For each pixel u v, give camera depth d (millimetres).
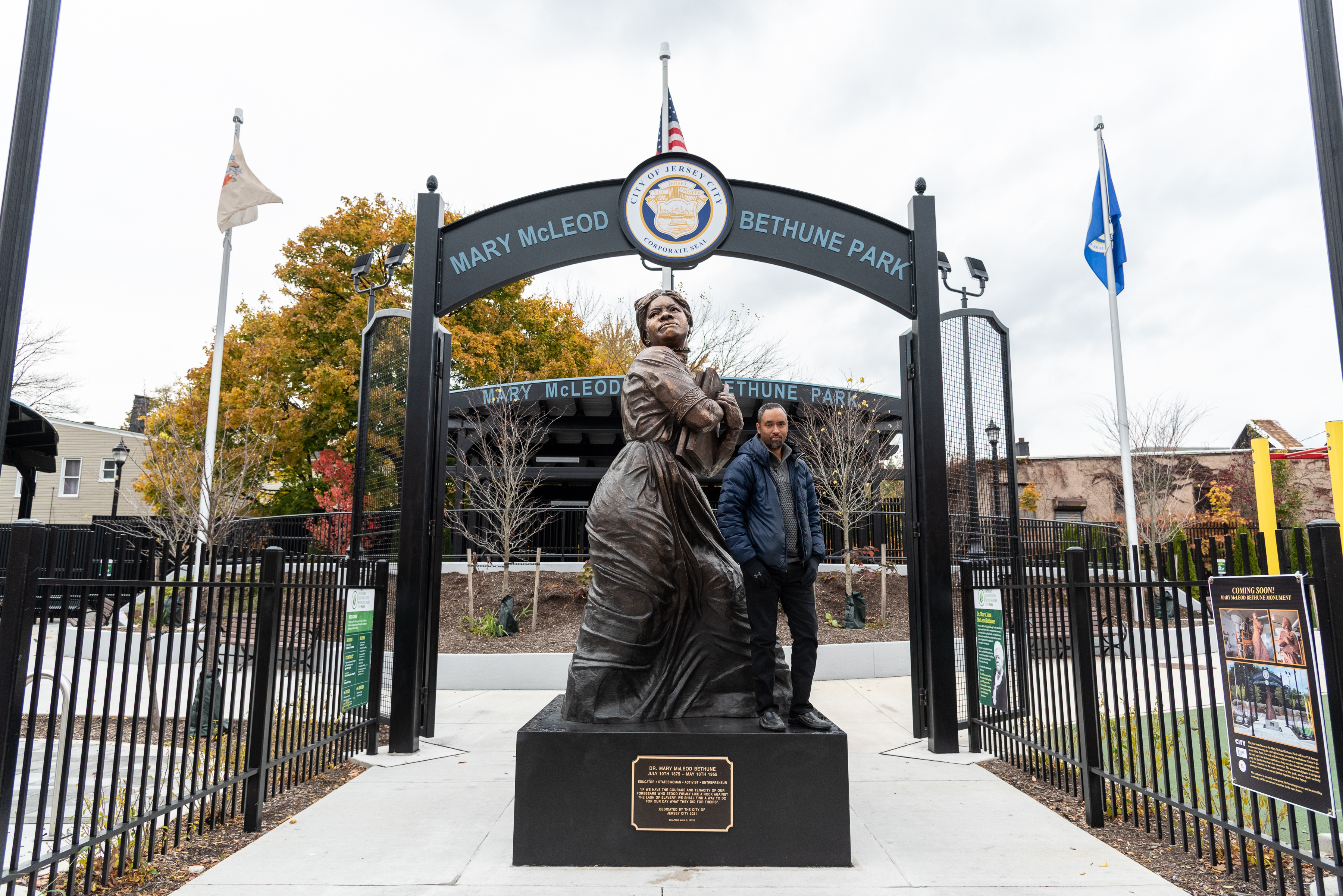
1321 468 27734
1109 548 4383
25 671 3059
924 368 6738
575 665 4234
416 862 3852
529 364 25719
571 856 3789
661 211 6852
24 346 24141
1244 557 3350
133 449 34562
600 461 19797
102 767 3404
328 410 24375
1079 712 4574
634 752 3840
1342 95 3717
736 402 4578
